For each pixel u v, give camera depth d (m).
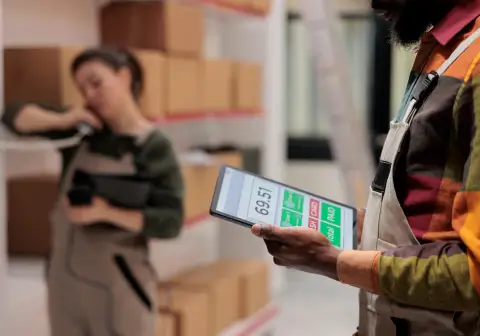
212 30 4.46
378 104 5.77
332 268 1.21
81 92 2.49
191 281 3.70
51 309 2.47
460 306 1.15
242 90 4.04
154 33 3.21
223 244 4.60
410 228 1.26
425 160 1.25
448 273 1.14
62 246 2.44
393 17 1.36
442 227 1.24
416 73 1.34
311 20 3.64
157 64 3.04
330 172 5.95
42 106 2.46
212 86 3.65
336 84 3.66
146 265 2.49
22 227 2.79
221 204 1.32
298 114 6.24
